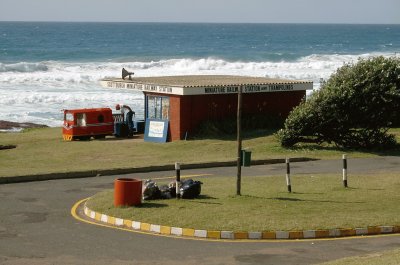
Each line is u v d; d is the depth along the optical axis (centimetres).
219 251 1323
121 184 1656
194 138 3150
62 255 1289
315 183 2009
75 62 9825
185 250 1330
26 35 19400
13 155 2906
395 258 1176
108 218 1582
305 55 11419
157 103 3253
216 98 3231
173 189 1770
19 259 1259
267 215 1555
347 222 1491
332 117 2892
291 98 3475
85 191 2028
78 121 3344
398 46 16375
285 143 2942
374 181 2036
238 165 1794
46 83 6556
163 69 8581
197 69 8606
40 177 2245
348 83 2923
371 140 2928
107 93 5788
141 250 1330
